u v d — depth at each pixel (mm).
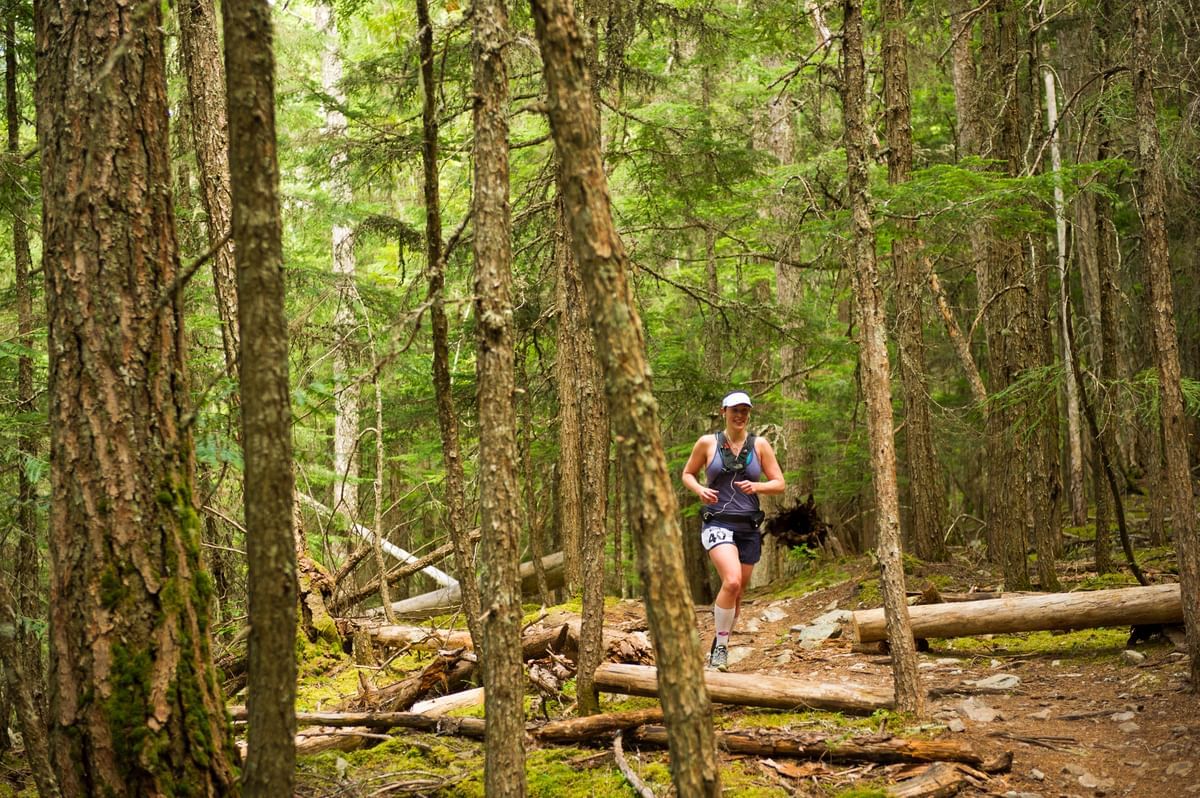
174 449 3695
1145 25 5598
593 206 2885
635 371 2855
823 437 15117
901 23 9352
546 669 6387
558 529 14469
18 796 4836
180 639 3609
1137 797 4223
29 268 7047
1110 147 9664
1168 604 6273
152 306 3658
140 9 2803
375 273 15172
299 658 7590
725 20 10484
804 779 4453
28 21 6684
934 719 5281
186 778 3537
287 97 10086
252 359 2887
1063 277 8359
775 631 8656
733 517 6465
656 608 2814
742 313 11516
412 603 11086
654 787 4375
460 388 11359
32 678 5547
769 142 15172
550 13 2900
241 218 2885
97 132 3588
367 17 10250
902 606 5191
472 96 3648
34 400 6270
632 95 12742
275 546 2887
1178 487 5438
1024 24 11555
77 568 3514
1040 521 8648
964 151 11047
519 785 3436
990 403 8945
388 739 5309
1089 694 5723
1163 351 5438
